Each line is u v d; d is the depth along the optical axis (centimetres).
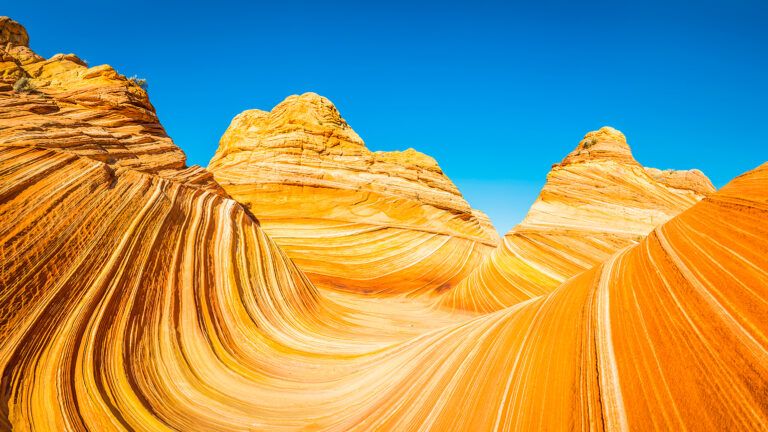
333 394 775
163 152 1870
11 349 596
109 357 704
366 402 685
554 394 403
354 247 2758
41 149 947
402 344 963
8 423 517
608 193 2114
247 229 1459
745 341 274
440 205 3578
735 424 236
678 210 2025
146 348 784
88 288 774
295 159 3294
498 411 452
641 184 2153
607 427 309
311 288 1536
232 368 862
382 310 1833
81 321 714
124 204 1023
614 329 418
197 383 772
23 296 661
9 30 2669
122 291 834
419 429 520
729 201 443
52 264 743
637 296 443
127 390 669
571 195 2147
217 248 1230
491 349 627
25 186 819
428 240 3084
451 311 1958
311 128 3500
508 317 754
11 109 1234
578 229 1978
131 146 1675
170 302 925
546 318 599
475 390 530
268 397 776
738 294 311
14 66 1855
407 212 3319
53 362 625
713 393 263
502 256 2078
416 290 2475
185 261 1070
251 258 1321
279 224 2830
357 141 3728
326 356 1029
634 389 323
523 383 468
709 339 300
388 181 3453
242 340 991
